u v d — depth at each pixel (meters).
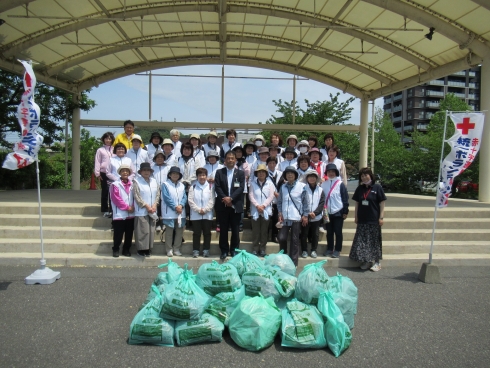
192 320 3.92
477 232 8.09
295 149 8.20
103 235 7.50
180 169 7.42
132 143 7.60
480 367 3.54
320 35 12.05
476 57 10.80
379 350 3.84
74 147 16.00
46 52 12.48
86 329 4.21
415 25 10.59
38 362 3.51
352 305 4.24
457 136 6.09
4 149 16.91
